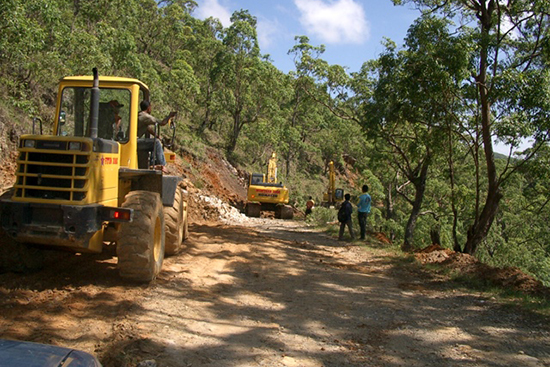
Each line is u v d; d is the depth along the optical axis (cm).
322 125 6319
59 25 1388
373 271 959
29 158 579
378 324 598
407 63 1395
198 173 3088
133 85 716
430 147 1656
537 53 1377
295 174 5775
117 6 2450
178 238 900
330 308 658
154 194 681
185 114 4234
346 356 480
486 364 475
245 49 4509
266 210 2992
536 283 843
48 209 571
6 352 250
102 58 1525
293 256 1062
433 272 970
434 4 1581
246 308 624
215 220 1862
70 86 714
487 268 950
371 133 1736
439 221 2889
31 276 650
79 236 564
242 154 4831
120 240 629
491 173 1417
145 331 488
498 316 650
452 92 1373
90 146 583
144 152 787
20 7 1023
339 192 3581
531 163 1350
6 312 497
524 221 3388
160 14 4706
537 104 1238
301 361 457
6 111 1351
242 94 4478
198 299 635
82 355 268
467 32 1325
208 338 496
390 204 3866
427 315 649
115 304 566
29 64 1297
